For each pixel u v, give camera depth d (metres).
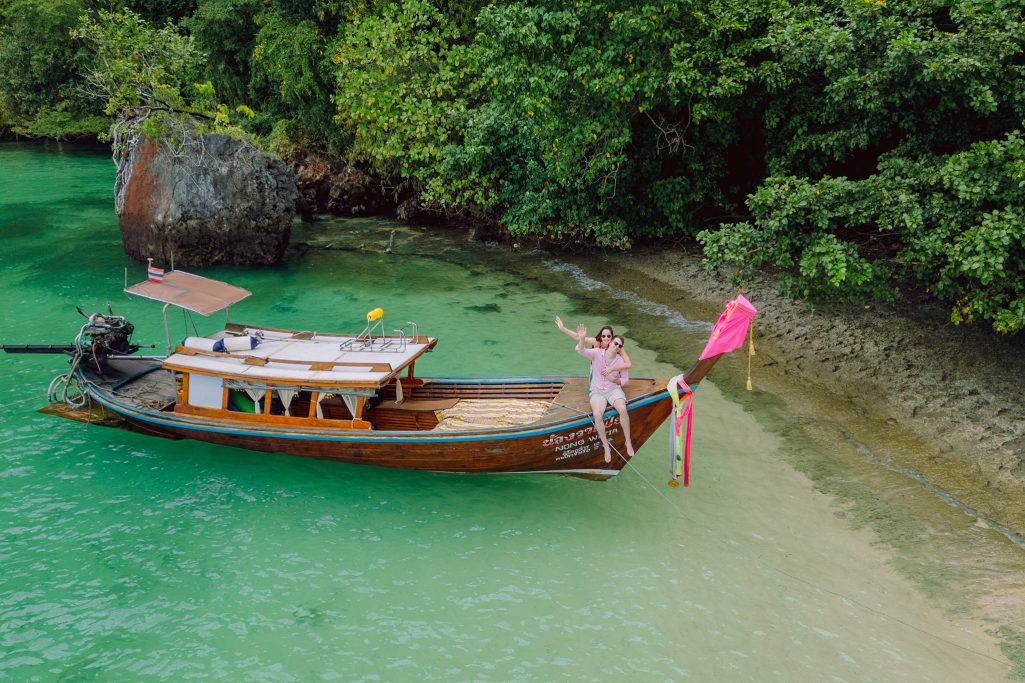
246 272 18.78
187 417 10.25
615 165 17.81
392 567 8.14
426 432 9.15
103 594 7.70
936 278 12.62
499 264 19.48
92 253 20.14
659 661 6.83
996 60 11.19
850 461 9.99
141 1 33.34
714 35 14.78
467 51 19.59
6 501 9.23
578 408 9.33
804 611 7.41
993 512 8.77
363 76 20.20
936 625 7.20
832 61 13.07
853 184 11.89
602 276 18.09
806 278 12.44
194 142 18.50
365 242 21.83
